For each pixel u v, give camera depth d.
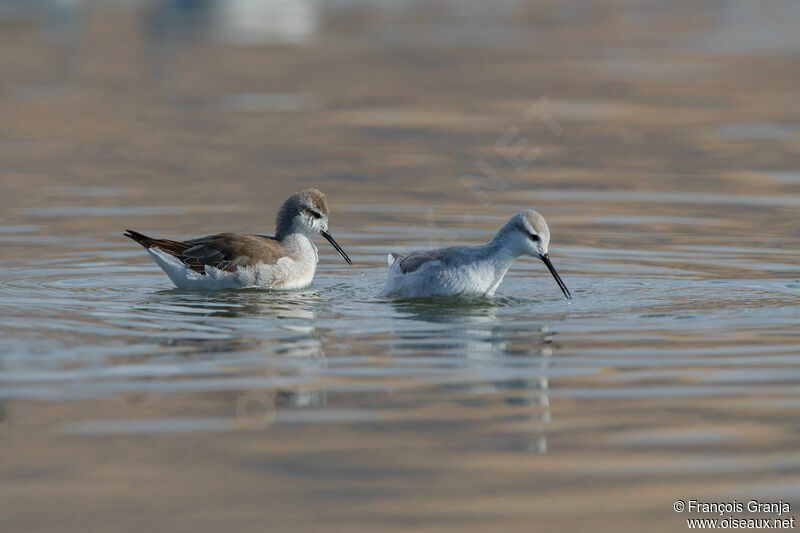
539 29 54.94
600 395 11.28
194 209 22.77
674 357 12.67
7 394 11.16
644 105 36.19
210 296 15.98
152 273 17.48
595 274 17.50
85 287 16.36
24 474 9.28
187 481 9.19
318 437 10.09
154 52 46.50
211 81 40.31
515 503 8.83
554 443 9.98
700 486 9.12
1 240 19.58
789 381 11.73
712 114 34.78
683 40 50.94
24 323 13.96
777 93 38.09
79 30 52.28
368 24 55.75
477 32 53.53
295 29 53.78
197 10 58.00
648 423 10.47
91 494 8.93
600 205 23.25
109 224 21.17
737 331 13.86
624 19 58.97
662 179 26.06
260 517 8.56
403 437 10.09
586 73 42.16
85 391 11.28
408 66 43.78
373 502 8.83
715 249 19.17
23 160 27.61
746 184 25.36
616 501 8.85
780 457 9.67
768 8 63.38
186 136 31.22
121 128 32.09
